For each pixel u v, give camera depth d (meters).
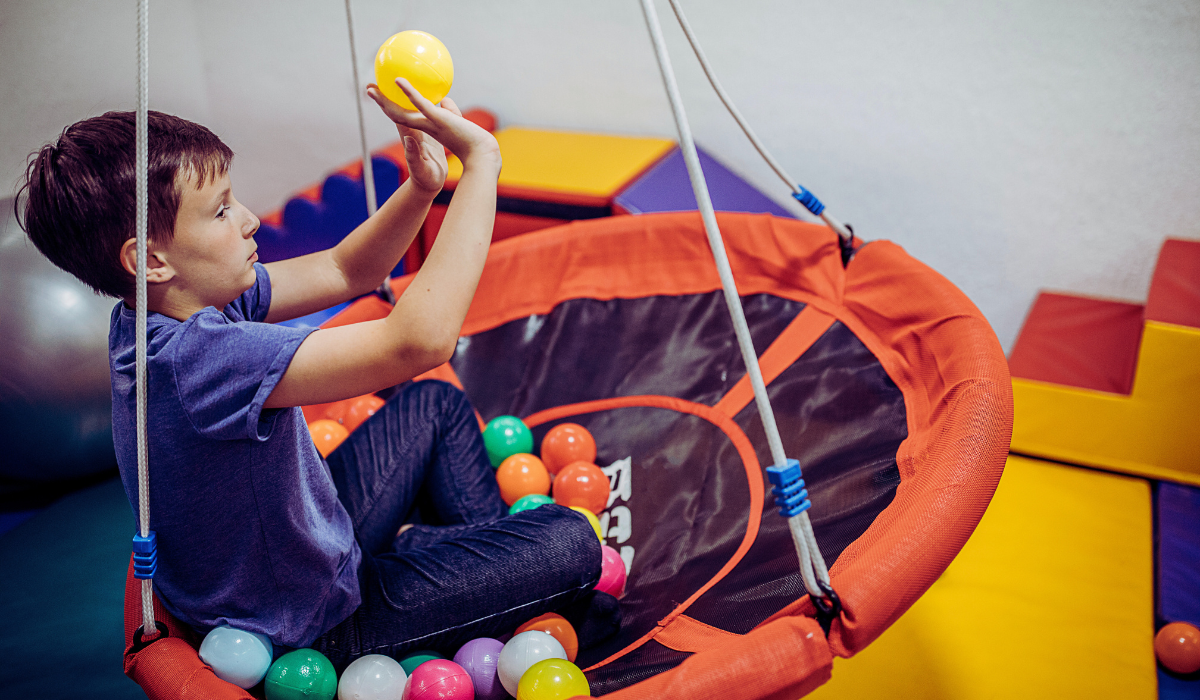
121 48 2.04
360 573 0.97
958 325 1.24
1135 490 1.66
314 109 2.43
